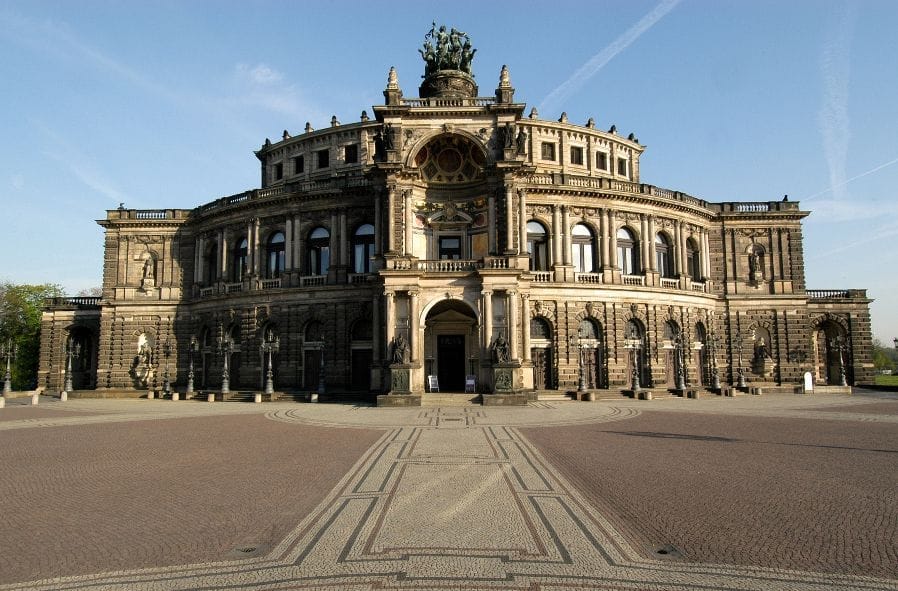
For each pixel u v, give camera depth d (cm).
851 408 4184
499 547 1148
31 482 1759
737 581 984
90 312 7388
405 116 5016
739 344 6412
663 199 5981
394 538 1202
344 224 5694
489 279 4659
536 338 5531
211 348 6281
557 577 1002
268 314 5800
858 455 2142
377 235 5062
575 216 5772
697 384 6138
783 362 6388
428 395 4578
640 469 1883
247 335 5881
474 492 1583
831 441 2497
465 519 1333
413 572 1024
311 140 6506
